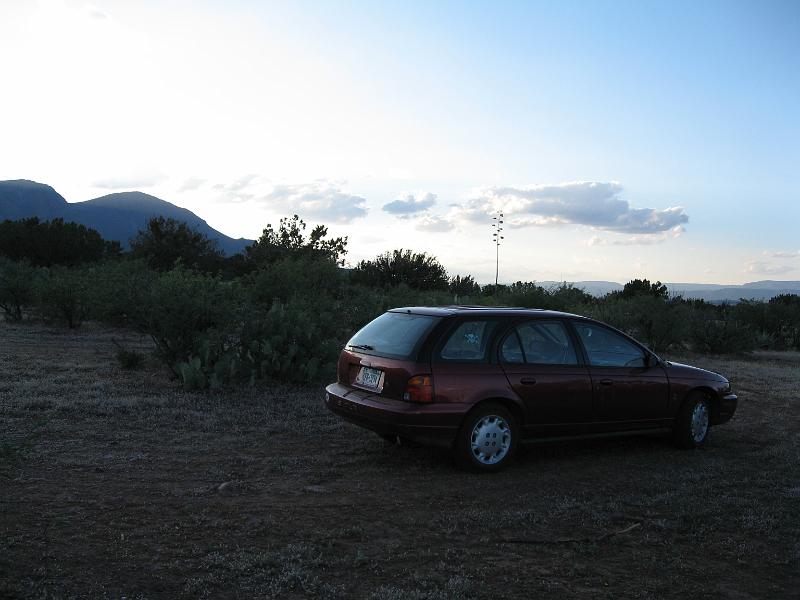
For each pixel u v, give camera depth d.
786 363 19.50
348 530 4.70
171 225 40.25
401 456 6.86
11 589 3.53
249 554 4.17
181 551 4.20
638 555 4.52
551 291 23.64
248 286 18.70
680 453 7.55
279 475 6.05
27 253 38.94
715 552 4.62
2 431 6.99
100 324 18.78
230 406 8.88
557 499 5.64
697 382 7.70
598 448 7.64
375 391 6.43
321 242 35.69
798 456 7.45
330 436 7.60
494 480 6.18
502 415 6.45
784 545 4.79
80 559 3.99
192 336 10.47
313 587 3.77
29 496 5.10
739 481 6.39
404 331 6.55
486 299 22.84
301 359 10.73
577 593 3.89
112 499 5.14
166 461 6.30
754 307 26.36
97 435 7.09
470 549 4.50
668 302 21.12
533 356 6.74
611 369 7.16
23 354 12.70
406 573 4.06
